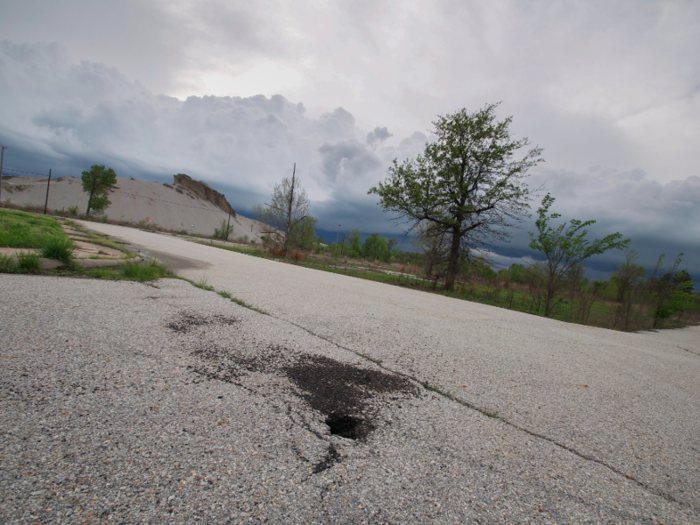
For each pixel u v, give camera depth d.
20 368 2.15
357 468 1.64
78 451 1.48
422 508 1.41
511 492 1.59
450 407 2.49
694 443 2.40
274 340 3.55
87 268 6.43
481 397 2.75
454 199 16.66
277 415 2.05
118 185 148.38
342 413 2.21
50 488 1.26
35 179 133.25
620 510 1.56
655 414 2.89
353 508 1.37
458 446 1.96
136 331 3.21
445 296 13.76
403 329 4.93
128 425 1.72
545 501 1.56
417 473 1.66
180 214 151.50
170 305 4.41
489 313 8.81
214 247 22.80
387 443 1.91
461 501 1.49
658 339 10.32
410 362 3.42
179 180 188.38
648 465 2.02
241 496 1.35
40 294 4.03
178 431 1.74
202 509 1.26
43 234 9.20
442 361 3.59
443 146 16.84
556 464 1.89
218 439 1.72
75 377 2.15
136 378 2.26
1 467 1.33
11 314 3.15
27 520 1.11
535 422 2.41
